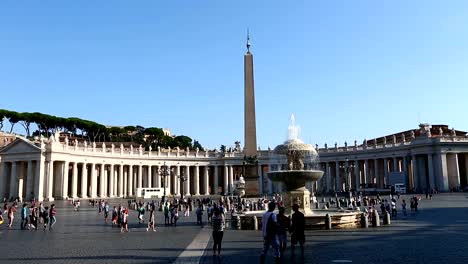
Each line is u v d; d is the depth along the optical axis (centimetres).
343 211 2416
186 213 3484
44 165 6638
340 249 1322
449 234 1700
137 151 8138
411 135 7962
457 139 6656
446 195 5316
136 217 3325
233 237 1744
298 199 2116
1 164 7100
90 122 10869
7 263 1187
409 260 1111
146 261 1185
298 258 1173
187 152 8744
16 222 3003
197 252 1352
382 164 8356
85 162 7169
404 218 2555
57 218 3300
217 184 8925
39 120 10019
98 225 2619
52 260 1230
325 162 8231
